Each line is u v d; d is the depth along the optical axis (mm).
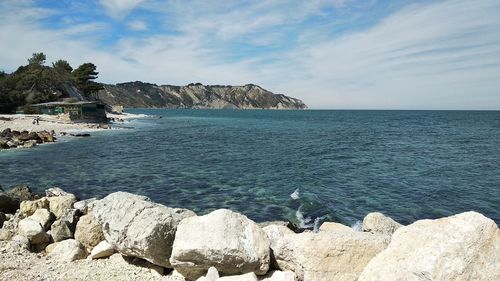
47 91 100062
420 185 22688
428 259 5449
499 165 30703
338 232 7184
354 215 16484
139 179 23484
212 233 7004
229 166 28656
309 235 6980
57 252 8781
